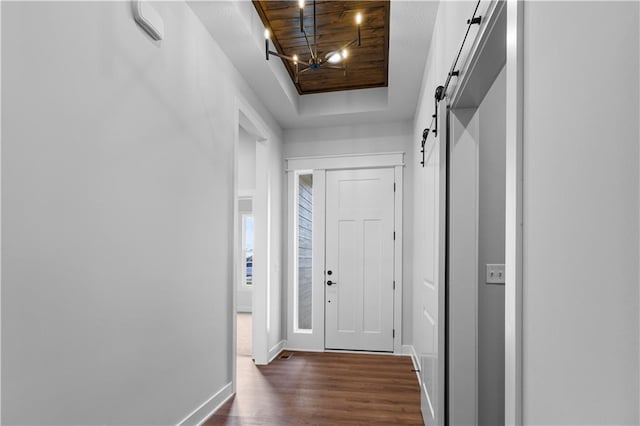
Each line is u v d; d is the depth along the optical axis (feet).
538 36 2.40
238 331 17.56
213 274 8.25
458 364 5.91
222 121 8.80
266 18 8.93
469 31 4.55
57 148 4.21
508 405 2.73
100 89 4.88
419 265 10.78
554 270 2.16
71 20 4.43
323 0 8.23
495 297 6.09
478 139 6.05
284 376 10.66
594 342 1.78
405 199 13.51
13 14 3.73
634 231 1.51
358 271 13.70
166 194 6.43
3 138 3.61
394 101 11.94
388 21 8.93
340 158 14.02
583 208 1.88
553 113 2.19
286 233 14.25
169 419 6.47
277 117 13.32
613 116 1.65
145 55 5.88
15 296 3.71
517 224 2.63
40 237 3.98
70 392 4.34
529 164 2.52
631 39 1.54
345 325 13.66
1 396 3.58
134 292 5.52
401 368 11.44
